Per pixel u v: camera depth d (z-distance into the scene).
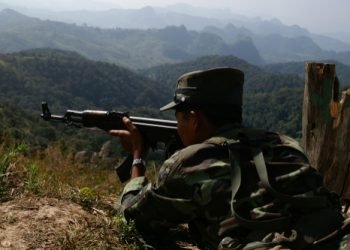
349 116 4.90
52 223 3.27
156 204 2.84
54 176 5.09
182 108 2.84
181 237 3.56
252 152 2.60
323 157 5.02
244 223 2.35
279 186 2.46
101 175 6.28
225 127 2.79
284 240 2.22
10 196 3.70
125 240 3.18
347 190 5.00
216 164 2.60
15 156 4.89
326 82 4.96
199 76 2.75
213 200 2.54
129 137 3.52
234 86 2.79
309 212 2.38
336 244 2.25
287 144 2.71
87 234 3.16
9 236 3.00
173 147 3.39
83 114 3.69
